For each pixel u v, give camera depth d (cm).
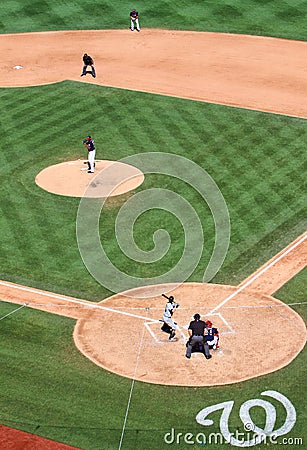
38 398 5059
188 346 5306
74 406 4988
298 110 9200
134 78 10144
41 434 4769
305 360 5338
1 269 6456
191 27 11725
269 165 7969
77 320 5803
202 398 5031
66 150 8381
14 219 7156
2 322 5791
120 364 5334
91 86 9944
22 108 9369
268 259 6525
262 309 5881
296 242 6750
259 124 8844
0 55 11056
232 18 11950
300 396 5038
